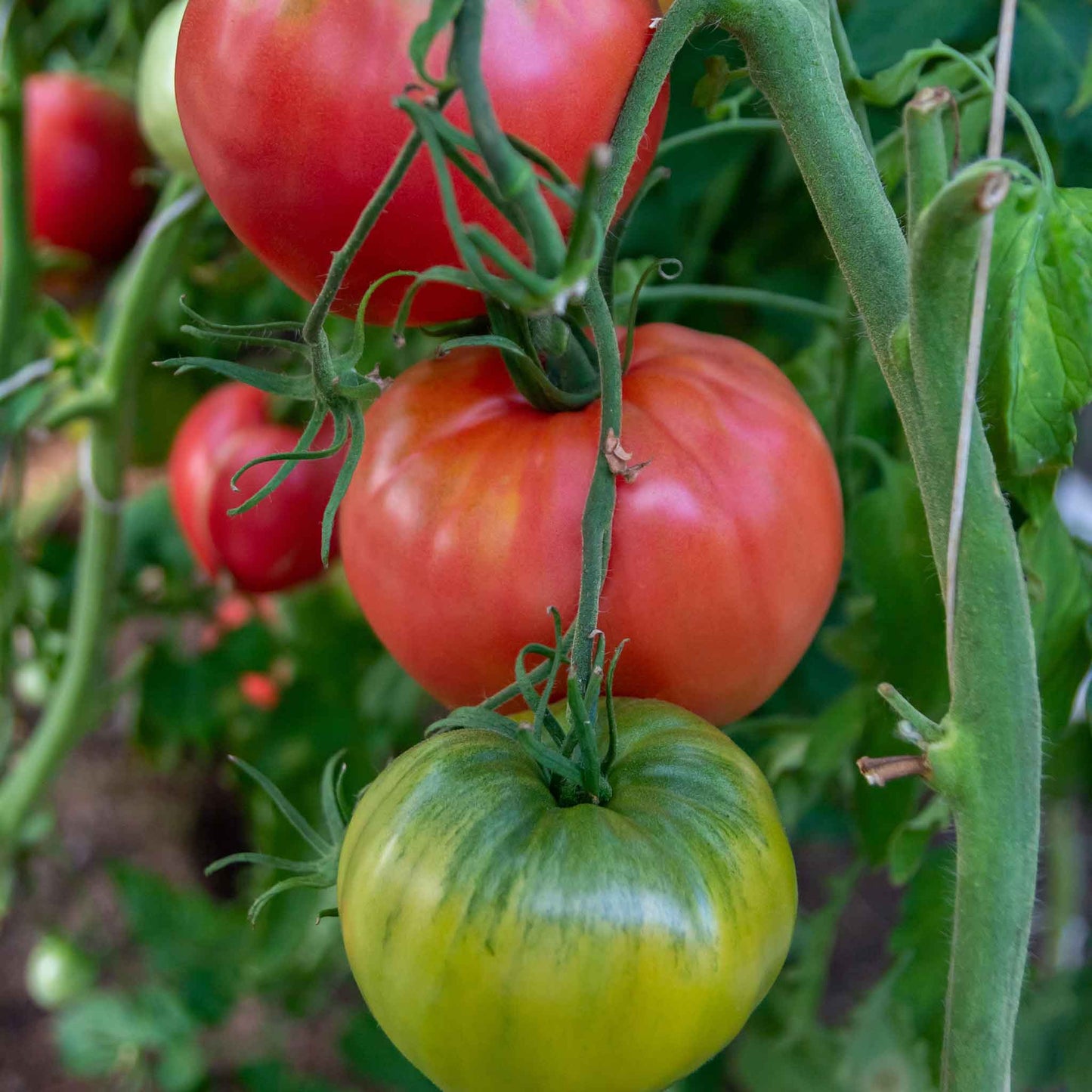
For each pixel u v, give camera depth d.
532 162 0.24
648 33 0.25
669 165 0.48
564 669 0.27
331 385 0.23
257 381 0.23
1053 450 0.28
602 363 0.24
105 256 0.62
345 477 0.23
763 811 0.24
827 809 0.67
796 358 0.45
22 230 0.52
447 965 0.22
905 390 0.23
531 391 0.28
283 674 0.69
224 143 0.25
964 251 0.21
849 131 0.25
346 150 0.24
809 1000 0.54
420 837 0.23
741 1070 0.65
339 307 0.27
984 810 0.23
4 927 0.95
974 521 0.23
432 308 0.27
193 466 0.49
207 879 0.96
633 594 0.27
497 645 0.27
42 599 0.71
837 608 0.62
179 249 0.48
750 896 0.23
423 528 0.28
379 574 0.29
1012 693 0.23
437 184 0.24
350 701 0.65
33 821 0.63
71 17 0.64
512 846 0.22
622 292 0.38
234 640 0.64
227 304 0.63
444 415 0.29
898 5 0.40
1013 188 0.28
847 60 0.31
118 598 0.60
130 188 0.60
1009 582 0.23
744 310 0.62
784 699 0.63
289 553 0.48
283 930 0.63
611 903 0.22
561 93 0.24
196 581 0.70
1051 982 0.59
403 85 0.24
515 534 0.27
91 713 0.58
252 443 0.48
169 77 0.40
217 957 0.74
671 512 0.26
